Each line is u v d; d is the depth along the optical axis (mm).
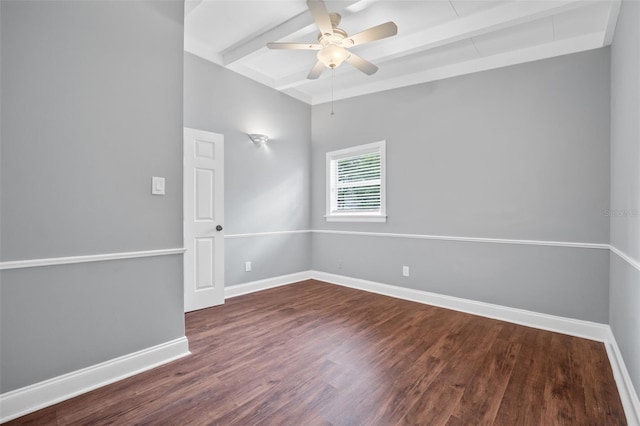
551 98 2791
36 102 1619
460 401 1692
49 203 1667
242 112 3783
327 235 4574
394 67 3520
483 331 2693
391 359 2170
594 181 2590
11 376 1558
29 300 1611
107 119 1871
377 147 3988
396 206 3814
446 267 3402
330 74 3797
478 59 3199
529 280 2893
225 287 3658
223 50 3438
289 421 1520
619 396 1742
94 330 1832
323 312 3188
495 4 2453
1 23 1518
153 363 2059
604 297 2543
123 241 1946
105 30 1858
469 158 3248
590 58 2619
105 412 1582
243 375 1951
